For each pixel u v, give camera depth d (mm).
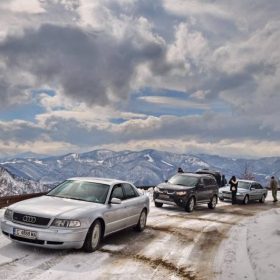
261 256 7055
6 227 6668
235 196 21453
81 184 8320
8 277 5137
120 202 7711
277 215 14086
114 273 5746
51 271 5566
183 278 5773
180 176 17188
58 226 6418
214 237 9469
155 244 8148
